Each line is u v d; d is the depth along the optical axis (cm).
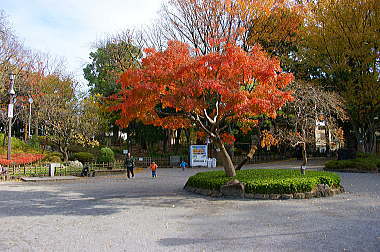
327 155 3341
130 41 2700
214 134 1130
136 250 504
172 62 912
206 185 1093
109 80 2731
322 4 2219
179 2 2281
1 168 1716
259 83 1063
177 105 911
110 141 3459
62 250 511
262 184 973
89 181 1622
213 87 834
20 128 3825
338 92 2245
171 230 623
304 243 525
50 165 1814
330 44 2153
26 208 884
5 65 2578
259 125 1488
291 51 2378
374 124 2398
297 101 1246
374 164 1811
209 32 2169
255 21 2200
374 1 2030
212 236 575
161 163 2658
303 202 895
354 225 636
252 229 618
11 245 540
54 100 2562
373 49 2128
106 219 734
